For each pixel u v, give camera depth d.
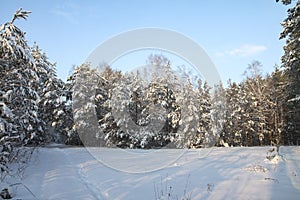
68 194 5.91
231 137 26.69
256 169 8.77
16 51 8.11
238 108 28.27
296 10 11.06
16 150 10.95
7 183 6.64
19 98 9.69
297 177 7.53
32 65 8.54
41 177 7.63
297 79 13.77
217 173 8.42
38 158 11.48
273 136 26.58
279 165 9.53
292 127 25.83
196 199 5.56
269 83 28.67
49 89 23.84
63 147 19.25
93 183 7.14
